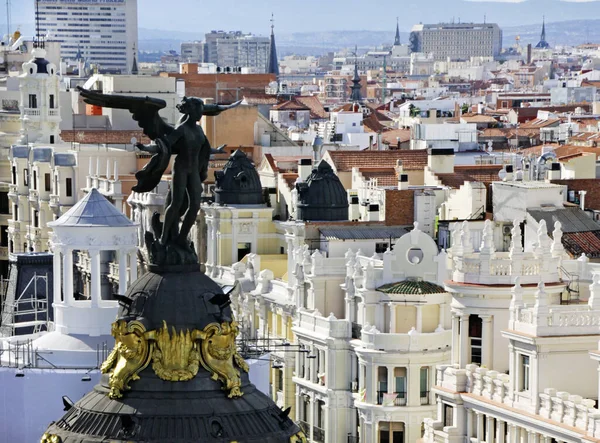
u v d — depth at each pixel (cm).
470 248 14988
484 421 13562
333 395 17625
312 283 18325
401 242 17375
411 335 16925
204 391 6384
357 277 17588
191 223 6531
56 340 13075
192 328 6394
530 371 12875
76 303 13712
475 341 14150
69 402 6731
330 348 17638
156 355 6381
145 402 6356
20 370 11869
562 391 12694
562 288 14375
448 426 13950
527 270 14238
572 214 18600
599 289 12912
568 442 12369
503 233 18900
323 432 17862
